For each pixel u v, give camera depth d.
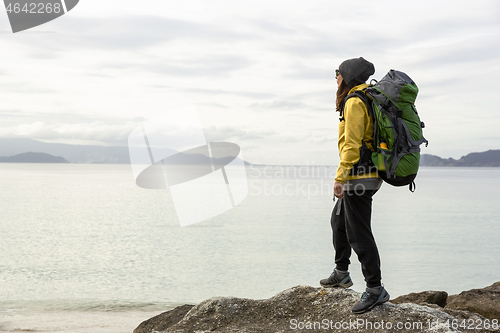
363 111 2.74
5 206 50.09
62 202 57.78
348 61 2.95
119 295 12.96
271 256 21.02
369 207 2.83
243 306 3.47
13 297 12.23
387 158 2.69
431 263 19.00
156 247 23.94
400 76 2.76
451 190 104.31
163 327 3.68
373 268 2.85
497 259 20.22
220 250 22.97
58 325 8.27
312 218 41.75
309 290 3.48
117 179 150.88
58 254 21.08
